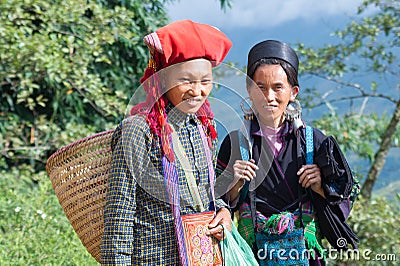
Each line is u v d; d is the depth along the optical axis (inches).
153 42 112.0
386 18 359.3
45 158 338.6
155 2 388.8
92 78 310.3
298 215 137.2
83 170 124.1
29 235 214.1
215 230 117.5
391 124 345.7
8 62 293.0
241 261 119.0
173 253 113.9
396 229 285.0
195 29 114.5
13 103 335.0
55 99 332.2
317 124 339.9
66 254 202.5
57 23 324.8
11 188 284.8
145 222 113.3
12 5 291.7
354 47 358.6
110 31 324.8
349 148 335.3
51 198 254.5
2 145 323.9
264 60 136.0
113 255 111.1
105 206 115.7
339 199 135.0
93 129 324.2
